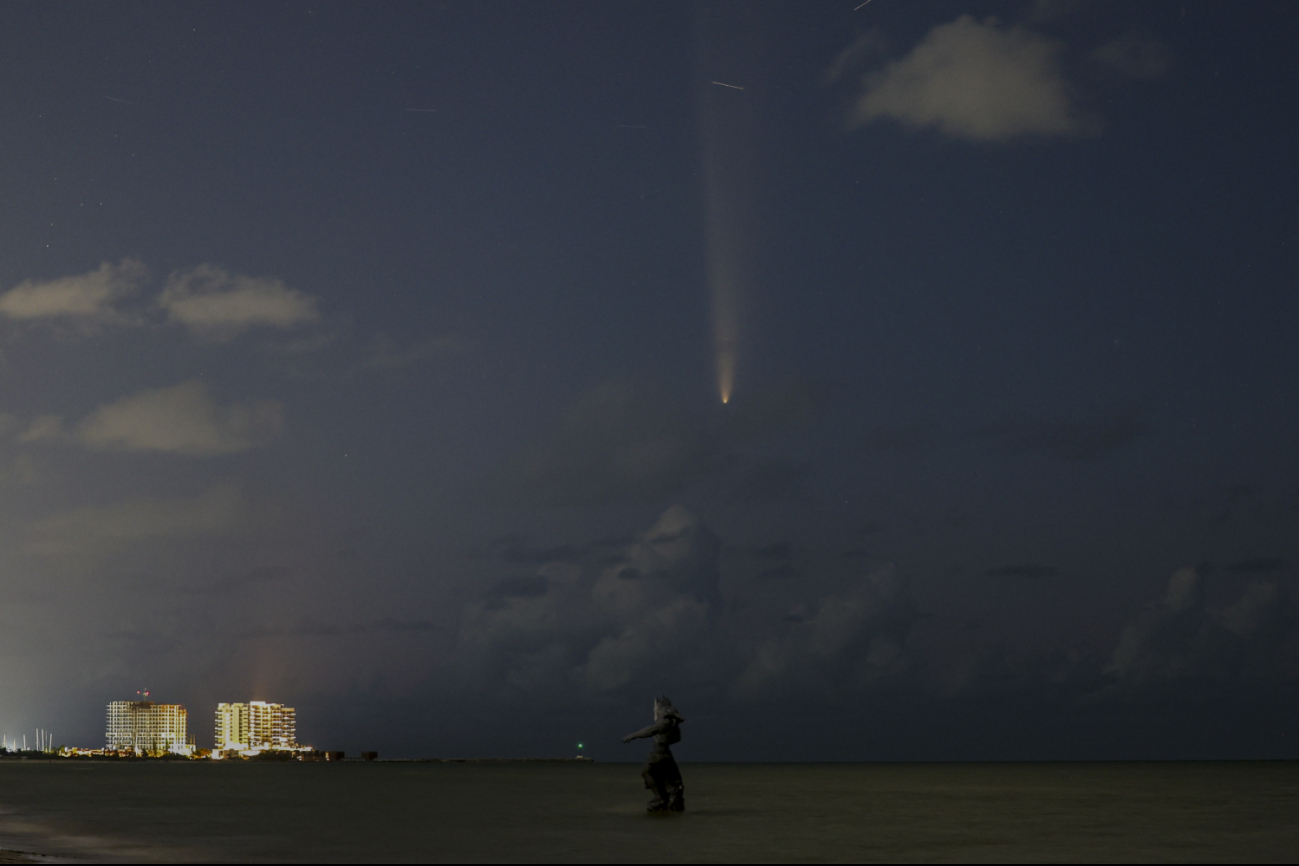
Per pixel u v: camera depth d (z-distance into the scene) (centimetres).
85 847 2911
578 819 4072
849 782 10519
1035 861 2533
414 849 2850
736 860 2558
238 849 2852
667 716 4475
